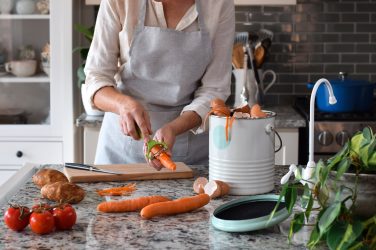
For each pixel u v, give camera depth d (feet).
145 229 4.91
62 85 11.49
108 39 7.32
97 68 7.30
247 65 11.53
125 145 7.91
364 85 10.85
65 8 11.30
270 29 12.41
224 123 5.78
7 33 11.73
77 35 11.94
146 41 7.32
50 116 11.63
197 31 7.36
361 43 12.42
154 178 6.45
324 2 12.31
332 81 11.17
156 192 5.97
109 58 7.36
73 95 11.66
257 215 5.01
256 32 12.12
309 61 12.49
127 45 7.34
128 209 5.33
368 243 4.28
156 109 7.72
